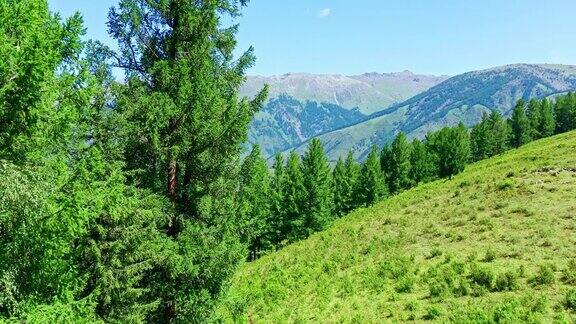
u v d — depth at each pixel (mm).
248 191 13383
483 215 32156
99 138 11141
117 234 11492
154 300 12523
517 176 40500
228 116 12398
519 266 21141
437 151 85312
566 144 53531
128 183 12500
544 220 26922
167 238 12125
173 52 13039
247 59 13734
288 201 64438
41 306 7895
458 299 19688
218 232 12773
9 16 7199
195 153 12695
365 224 42688
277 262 40906
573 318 15359
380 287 24656
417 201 46031
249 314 27250
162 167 12906
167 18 12750
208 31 12828
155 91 12305
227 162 13039
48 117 7820
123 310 11656
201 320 12773
